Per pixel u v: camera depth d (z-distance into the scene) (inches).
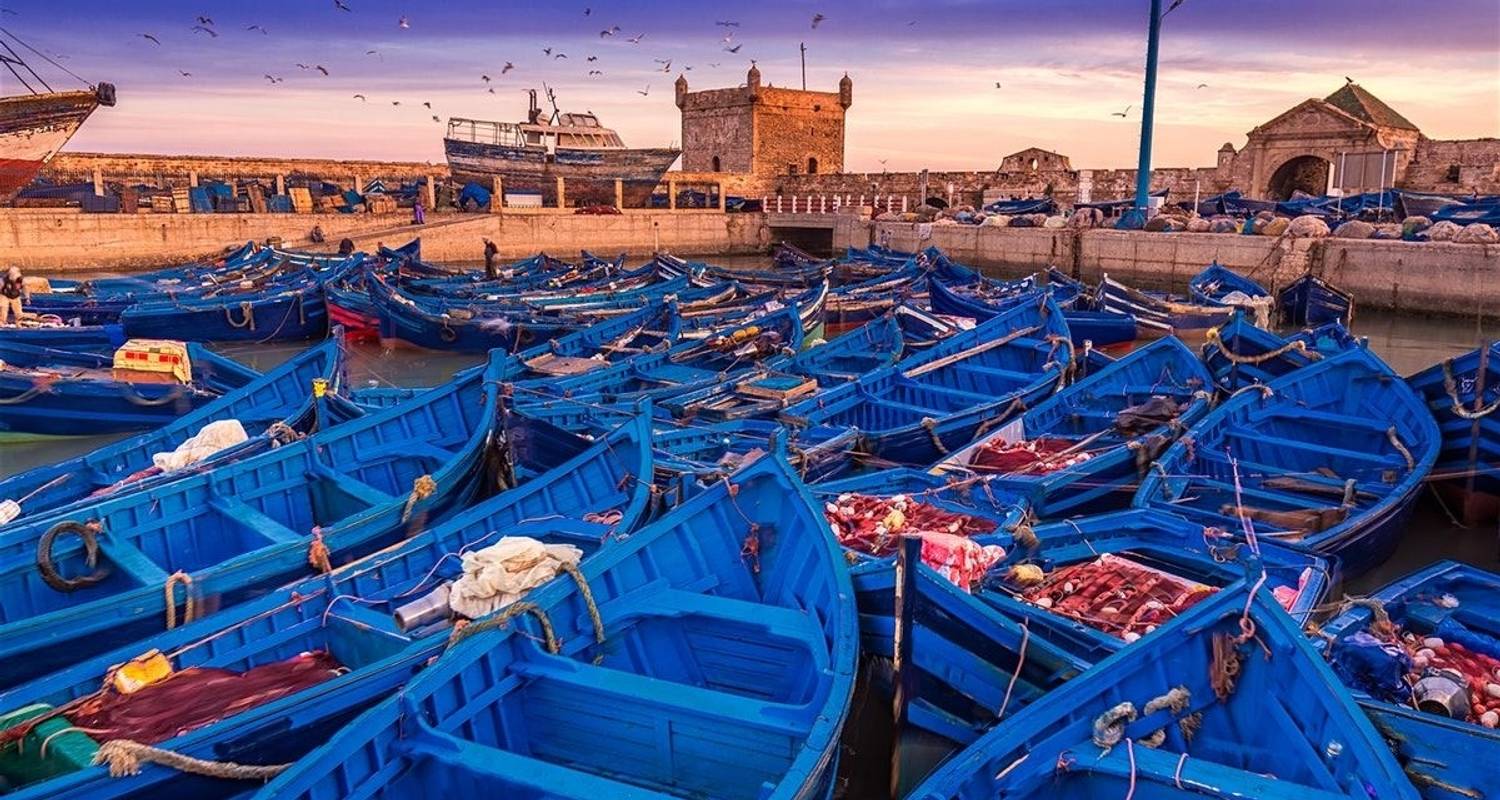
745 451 457.4
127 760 198.4
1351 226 1289.4
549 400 532.1
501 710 246.5
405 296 995.3
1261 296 996.6
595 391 618.8
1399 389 502.6
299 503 408.2
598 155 2188.7
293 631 285.3
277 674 262.2
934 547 313.3
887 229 1932.8
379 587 315.6
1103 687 229.8
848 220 2062.0
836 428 490.3
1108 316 904.3
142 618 295.6
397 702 220.7
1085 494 416.8
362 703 235.3
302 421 495.5
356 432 444.1
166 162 1931.6
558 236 1989.4
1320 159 1971.0
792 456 439.5
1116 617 292.8
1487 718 247.9
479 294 1119.6
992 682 265.0
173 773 205.3
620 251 2070.6
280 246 1514.5
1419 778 215.6
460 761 215.5
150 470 435.5
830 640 254.5
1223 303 957.8
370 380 858.8
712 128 2704.2
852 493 396.5
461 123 2207.2
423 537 333.4
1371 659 259.9
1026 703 260.4
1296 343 610.9
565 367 708.7
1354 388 530.9
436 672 231.3
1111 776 214.7
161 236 1617.9
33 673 279.4
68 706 240.5
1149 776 211.2
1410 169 1777.8
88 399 609.3
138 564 324.8
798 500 306.5
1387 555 417.4
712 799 233.8
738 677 275.6
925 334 812.6
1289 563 323.9
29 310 923.4
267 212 1817.2
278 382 566.6
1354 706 199.9
